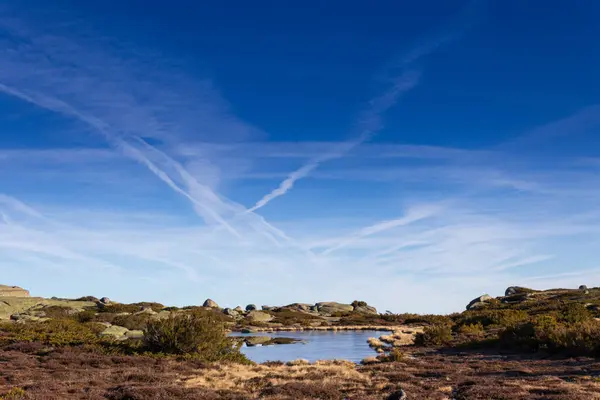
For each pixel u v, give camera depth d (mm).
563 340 32688
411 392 19641
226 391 20250
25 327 45125
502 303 95625
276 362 33156
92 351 33156
